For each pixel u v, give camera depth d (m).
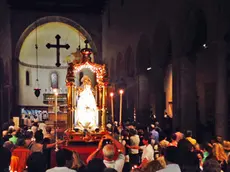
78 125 10.93
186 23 15.12
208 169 4.95
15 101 31.44
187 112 15.42
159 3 18.17
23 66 36.91
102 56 33.62
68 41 38.56
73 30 34.94
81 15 33.53
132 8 23.03
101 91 11.32
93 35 33.75
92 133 10.64
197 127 15.49
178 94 15.84
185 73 15.44
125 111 24.84
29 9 32.28
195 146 9.58
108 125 12.86
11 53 31.59
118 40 26.98
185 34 15.20
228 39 12.22
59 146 10.26
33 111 35.34
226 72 12.36
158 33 18.59
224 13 12.06
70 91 11.08
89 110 11.07
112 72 28.94
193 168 7.25
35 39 37.44
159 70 19.03
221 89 12.36
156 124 15.88
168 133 16.67
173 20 16.34
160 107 19.06
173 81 16.38
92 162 5.62
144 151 8.96
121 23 26.03
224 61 12.30
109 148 6.56
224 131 12.35
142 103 21.58
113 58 28.66
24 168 8.09
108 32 30.72
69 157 5.91
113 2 28.69
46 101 27.83
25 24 32.28
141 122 21.28
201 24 15.09
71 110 10.95
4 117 28.22
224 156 7.68
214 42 12.56
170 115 23.11
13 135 11.02
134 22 22.62
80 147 10.12
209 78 15.25
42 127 15.48
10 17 31.67
